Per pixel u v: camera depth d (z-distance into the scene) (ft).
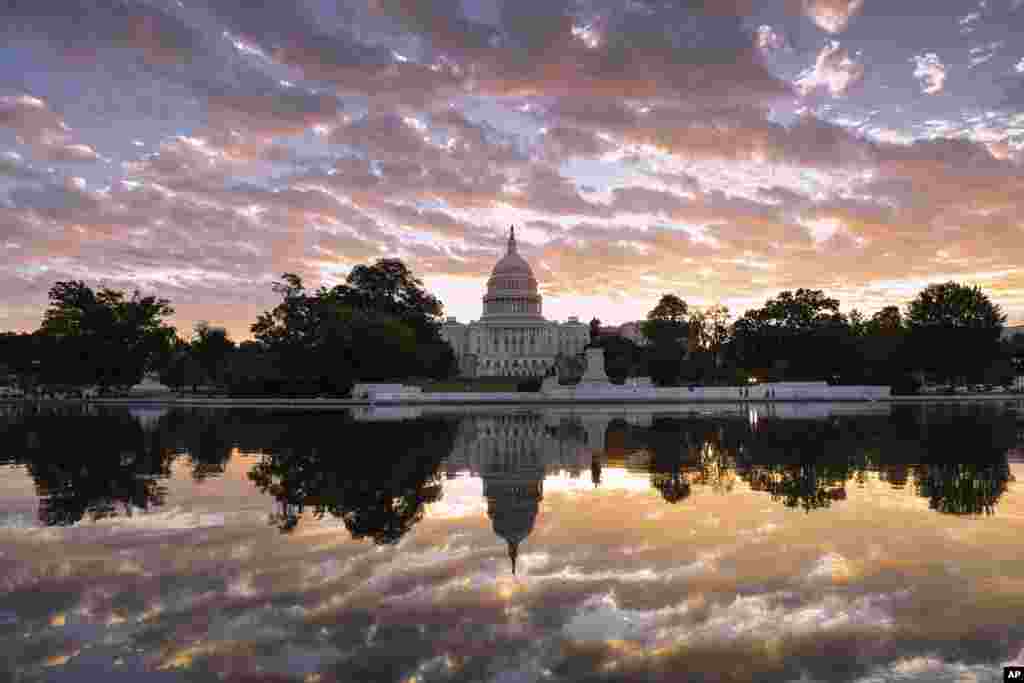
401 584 40.29
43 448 111.75
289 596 38.19
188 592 38.86
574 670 29.12
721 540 49.90
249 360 370.73
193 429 149.79
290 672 28.89
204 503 64.23
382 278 400.26
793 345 386.11
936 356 375.25
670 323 453.17
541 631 33.27
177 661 29.91
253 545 49.03
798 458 94.22
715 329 453.58
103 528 54.34
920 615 35.01
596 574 42.11
